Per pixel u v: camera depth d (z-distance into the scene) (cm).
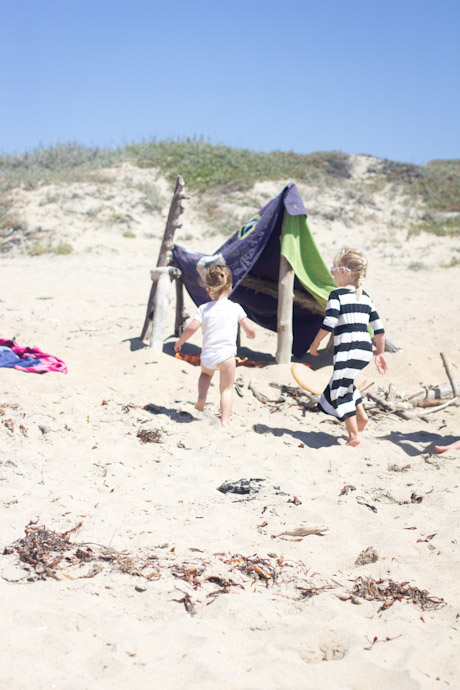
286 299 779
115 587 297
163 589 297
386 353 834
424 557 342
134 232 1938
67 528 357
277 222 812
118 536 352
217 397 668
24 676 224
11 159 2481
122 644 250
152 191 2208
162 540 349
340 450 528
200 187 2289
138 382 691
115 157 2509
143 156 2498
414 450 537
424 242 2028
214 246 1922
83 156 2552
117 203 2088
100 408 602
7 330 913
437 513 399
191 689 225
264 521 384
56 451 491
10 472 439
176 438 539
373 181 2561
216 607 285
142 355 759
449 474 472
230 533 365
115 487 429
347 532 374
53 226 1898
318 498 422
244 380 721
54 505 390
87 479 441
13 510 379
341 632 267
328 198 2312
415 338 929
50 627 261
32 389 639
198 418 595
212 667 237
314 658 254
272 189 2323
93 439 521
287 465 490
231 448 524
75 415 574
